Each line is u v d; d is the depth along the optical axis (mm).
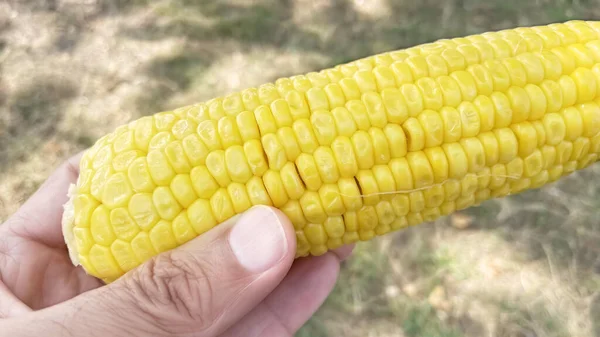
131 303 107
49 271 152
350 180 107
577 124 112
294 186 105
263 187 106
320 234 113
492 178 114
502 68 110
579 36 117
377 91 108
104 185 105
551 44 115
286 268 110
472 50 112
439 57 111
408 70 109
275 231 104
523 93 109
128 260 109
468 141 108
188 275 107
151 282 106
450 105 107
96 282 154
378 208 112
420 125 106
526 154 112
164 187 104
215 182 105
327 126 105
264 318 161
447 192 114
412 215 119
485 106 107
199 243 107
